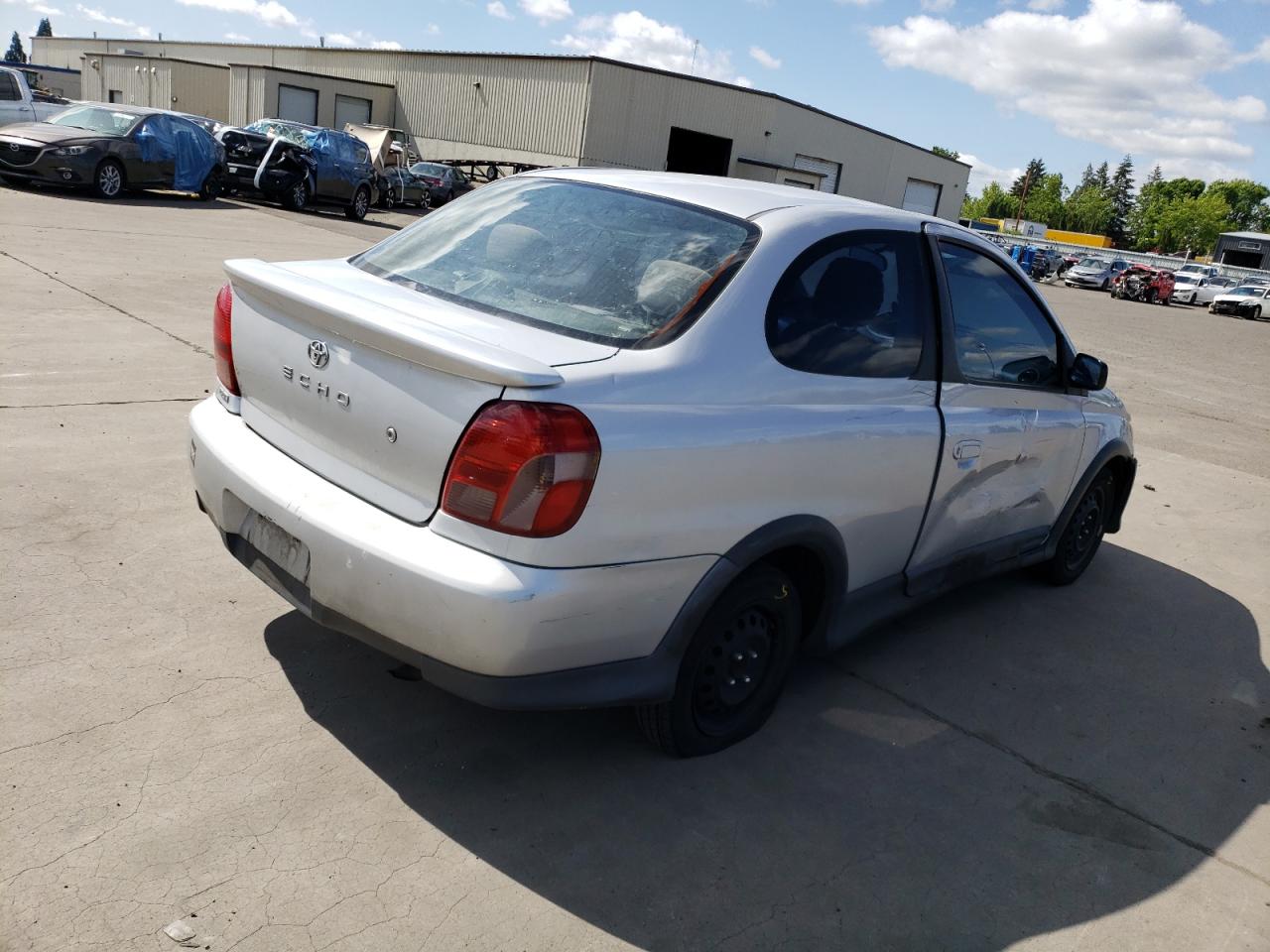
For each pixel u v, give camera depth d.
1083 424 4.50
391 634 2.46
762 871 2.63
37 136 15.81
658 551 2.56
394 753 2.88
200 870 2.34
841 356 3.10
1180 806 3.24
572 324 2.68
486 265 2.98
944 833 2.91
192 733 2.83
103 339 7.04
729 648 2.98
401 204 29.61
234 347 3.00
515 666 2.38
